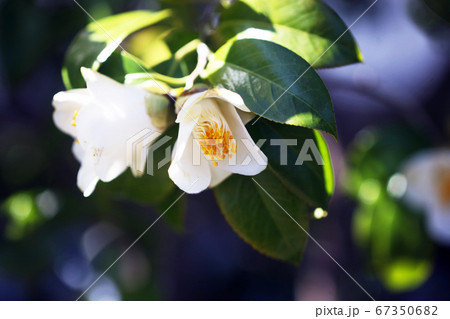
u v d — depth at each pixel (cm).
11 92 55
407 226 56
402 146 58
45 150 65
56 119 34
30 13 52
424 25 61
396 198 56
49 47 54
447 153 54
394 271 58
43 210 61
